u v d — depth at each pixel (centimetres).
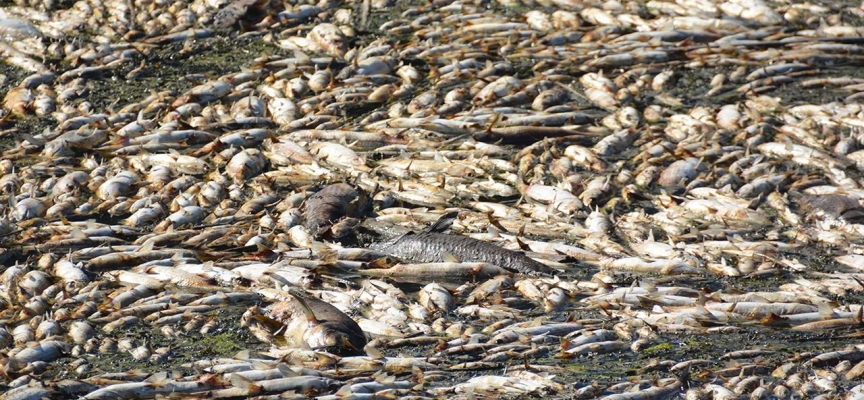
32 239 1791
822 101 2380
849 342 1499
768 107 2344
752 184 1980
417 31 2767
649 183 2027
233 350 1476
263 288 1631
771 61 2578
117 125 2262
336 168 2100
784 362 1438
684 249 1772
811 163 2091
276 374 1362
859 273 1697
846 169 2069
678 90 2459
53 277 1658
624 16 2822
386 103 2395
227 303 1603
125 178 2005
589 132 2242
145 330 1535
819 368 1421
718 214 1894
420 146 2175
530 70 2572
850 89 2422
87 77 2527
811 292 1609
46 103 2356
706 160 2111
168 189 1962
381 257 1720
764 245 1764
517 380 1373
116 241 1788
